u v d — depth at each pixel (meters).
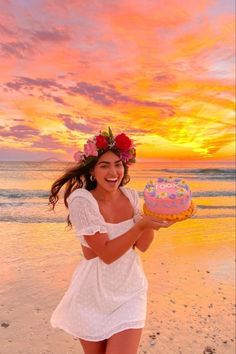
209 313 5.32
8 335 4.40
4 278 6.21
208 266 7.55
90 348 2.80
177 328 4.80
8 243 8.31
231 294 6.08
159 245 8.99
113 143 2.86
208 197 18.91
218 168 30.17
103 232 2.70
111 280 2.77
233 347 4.42
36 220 10.88
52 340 4.37
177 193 2.68
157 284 6.35
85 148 2.83
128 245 2.66
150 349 4.27
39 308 5.18
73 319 2.80
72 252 7.98
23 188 13.70
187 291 6.11
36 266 6.95
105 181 2.85
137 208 3.03
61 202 13.31
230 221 12.46
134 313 2.73
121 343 2.61
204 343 4.47
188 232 10.55
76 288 2.82
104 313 2.76
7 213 11.55
